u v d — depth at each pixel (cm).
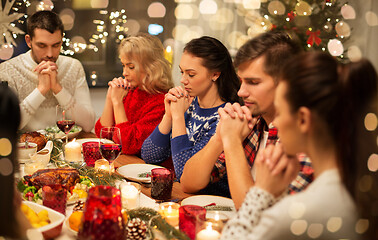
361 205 84
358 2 455
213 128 190
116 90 248
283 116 90
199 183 164
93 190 103
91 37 456
